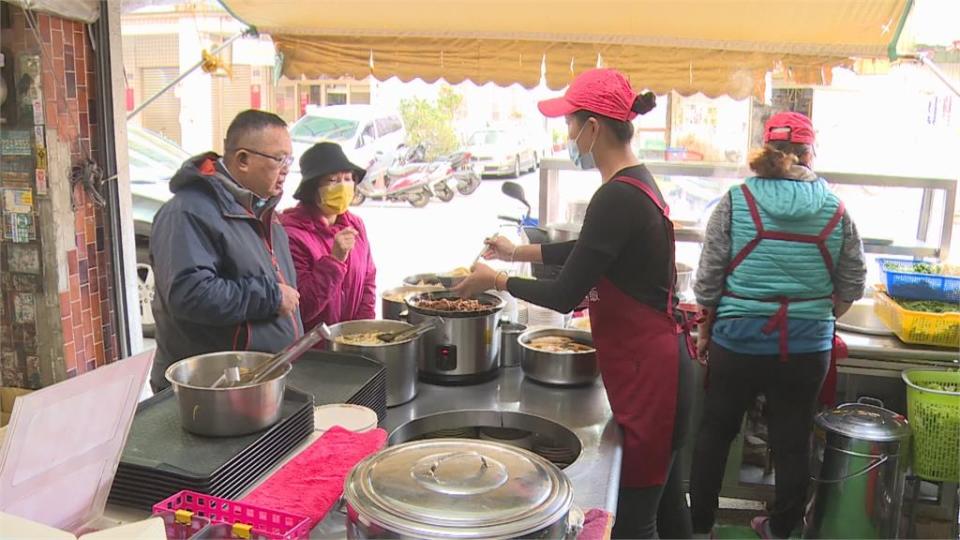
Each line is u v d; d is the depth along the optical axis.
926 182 3.12
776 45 2.81
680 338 1.80
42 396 0.88
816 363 2.43
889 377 2.89
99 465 1.02
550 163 3.36
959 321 2.68
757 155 2.47
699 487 2.63
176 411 1.37
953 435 2.56
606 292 1.76
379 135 7.34
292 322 1.97
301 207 2.42
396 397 1.83
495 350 2.08
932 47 3.08
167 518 1.00
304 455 1.29
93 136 2.48
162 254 1.76
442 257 5.76
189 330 1.84
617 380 1.78
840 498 2.64
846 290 2.44
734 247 2.45
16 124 2.33
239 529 0.99
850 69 2.84
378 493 0.96
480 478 1.00
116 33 2.49
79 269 2.46
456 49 2.96
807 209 2.36
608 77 1.74
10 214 2.37
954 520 2.68
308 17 2.90
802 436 2.51
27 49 2.29
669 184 4.02
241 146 1.87
